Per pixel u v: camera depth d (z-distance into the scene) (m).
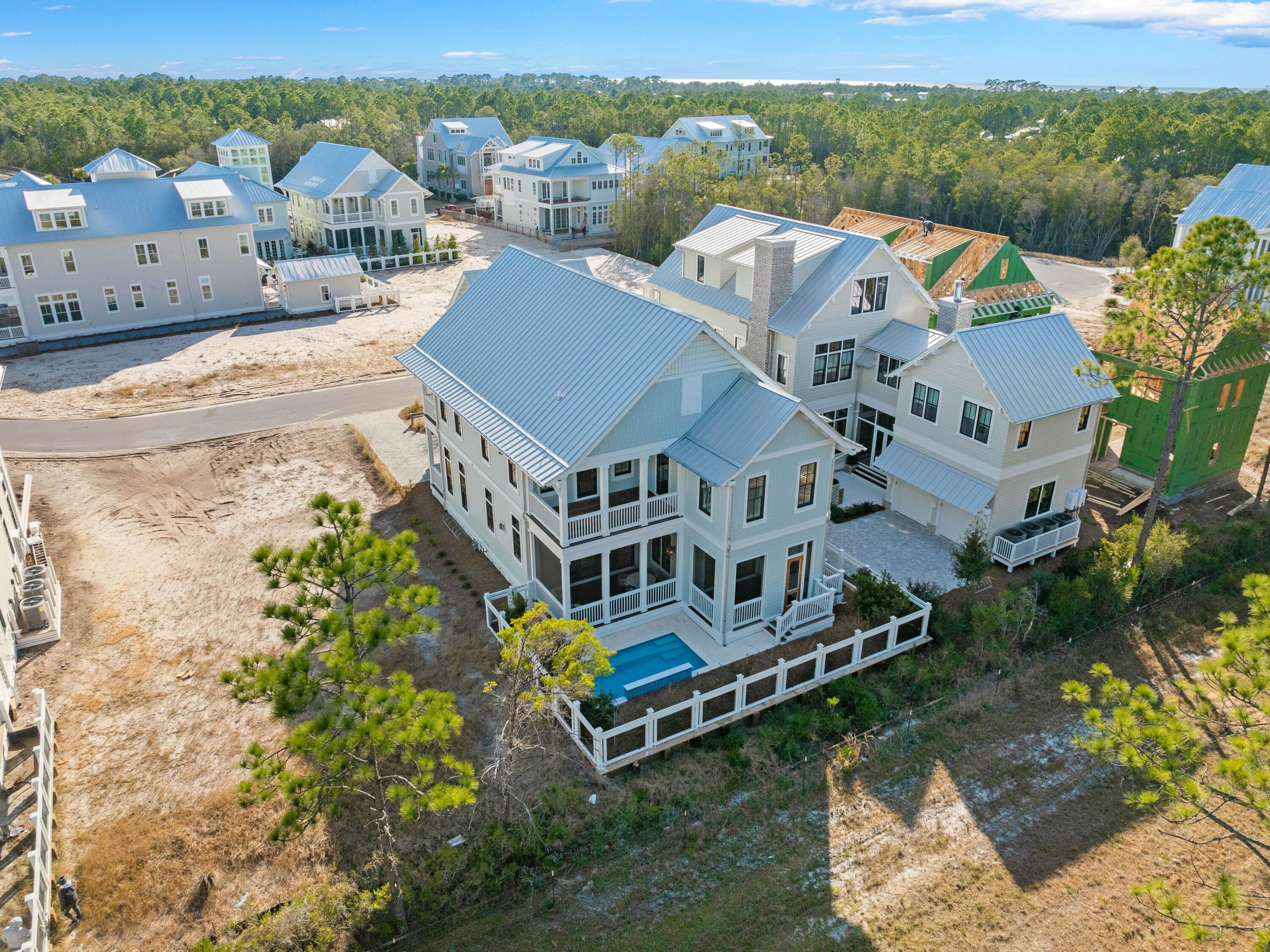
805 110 138.88
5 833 18.88
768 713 22.73
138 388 44.59
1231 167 101.06
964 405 29.42
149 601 27.34
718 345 24.14
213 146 102.88
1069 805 20.61
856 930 17.41
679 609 26.62
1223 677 14.73
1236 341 31.80
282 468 36.22
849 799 20.55
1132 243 71.19
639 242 75.75
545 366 26.48
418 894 17.69
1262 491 34.03
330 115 160.12
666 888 18.19
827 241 34.91
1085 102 164.62
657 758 21.23
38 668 24.20
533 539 25.89
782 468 23.88
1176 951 17.14
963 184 90.31
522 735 21.34
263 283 64.38
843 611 26.77
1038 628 25.66
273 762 14.95
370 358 49.34
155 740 21.69
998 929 17.55
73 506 33.09
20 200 50.34
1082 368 27.39
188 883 17.89
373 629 15.61
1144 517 31.59
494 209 89.38
